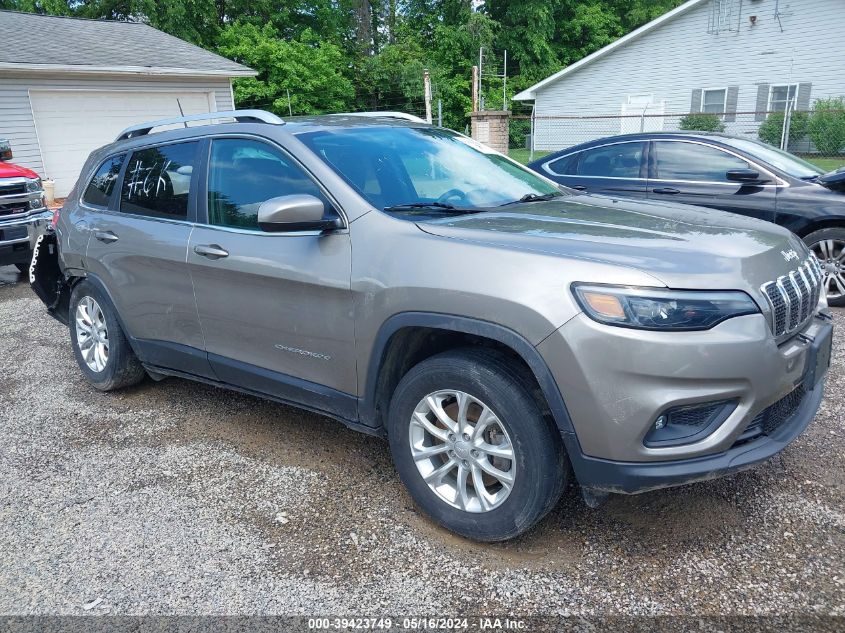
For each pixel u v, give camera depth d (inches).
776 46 848.9
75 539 117.0
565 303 93.5
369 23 1395.2
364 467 137.9
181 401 177.0
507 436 101.9
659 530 111.6
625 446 92.9
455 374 104.9
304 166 126.8
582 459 96.2
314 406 130.6
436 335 116.0
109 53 637.3
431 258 106.2
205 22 1090.7
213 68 677.9
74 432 160.9
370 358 115.1
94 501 129.3
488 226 112.7
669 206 137.4
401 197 124.5
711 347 90.6
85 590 103.7
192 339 149.6
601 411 92.5
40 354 224.4
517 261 99.3
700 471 93.8
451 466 110.7
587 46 1386.6
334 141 134.1
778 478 125.1
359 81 1212.5
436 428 111.7
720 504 117.8
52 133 585.9
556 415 96.0
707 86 909.8
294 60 1069.1
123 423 164.6
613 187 277.7
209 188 143.5
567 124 979.9
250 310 133.2
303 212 112.7
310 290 121.1
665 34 922.7
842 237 234.5
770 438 102.0
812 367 107.0
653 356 90.0
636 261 96.4
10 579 106.9
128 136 177.8
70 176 604.7
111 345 172.9
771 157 257.0
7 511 127.0
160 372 167.8
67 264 181.0
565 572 102.7
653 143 273.7
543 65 1325.0
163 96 663.8
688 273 94.4
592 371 92.0
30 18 703.7
